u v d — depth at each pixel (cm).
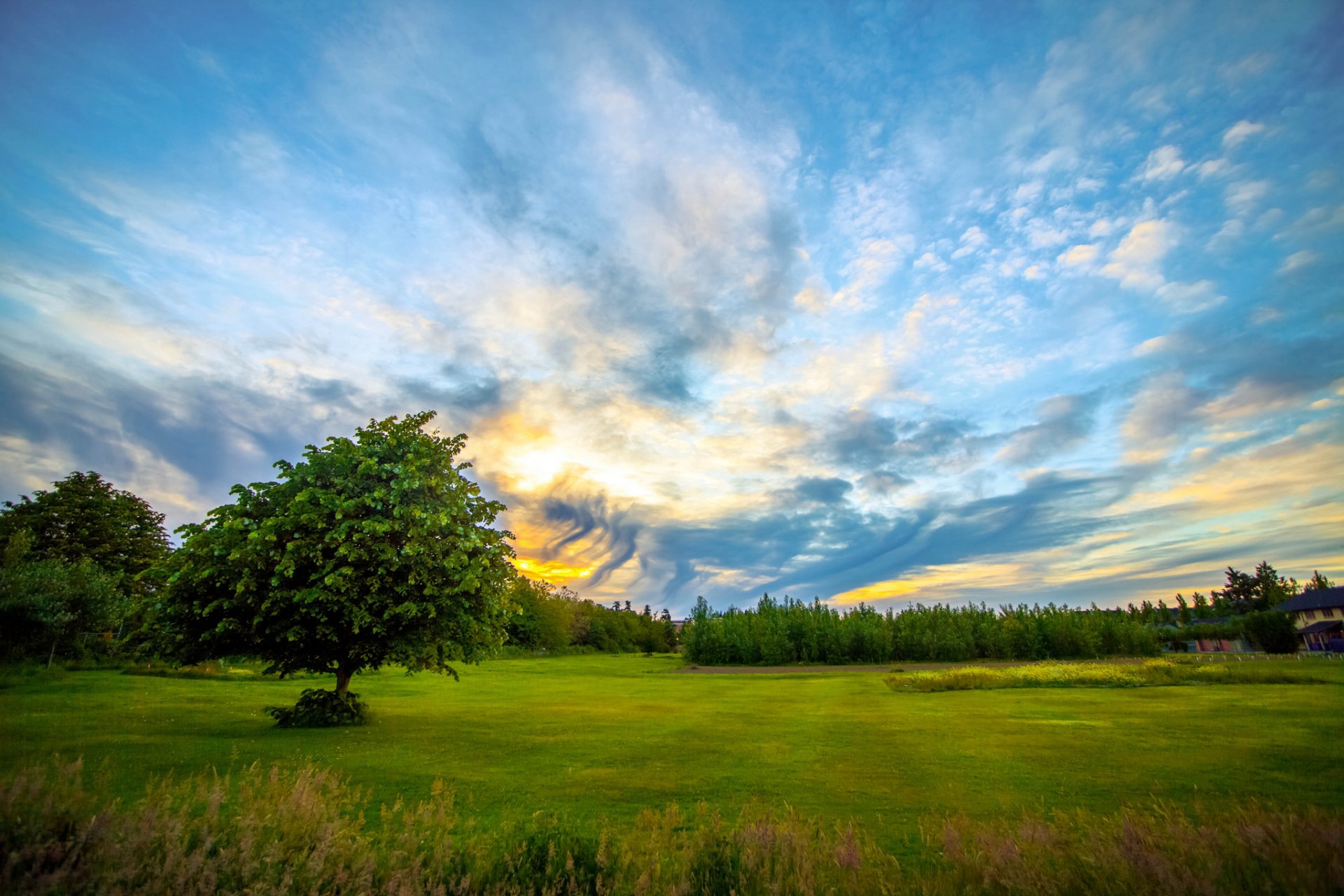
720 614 7356
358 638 1581
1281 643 5247
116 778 940
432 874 467
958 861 522
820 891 464
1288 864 470
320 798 576
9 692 2072
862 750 1414
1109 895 432
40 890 391
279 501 1573
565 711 2206
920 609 6762
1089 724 1775
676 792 1030
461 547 1617
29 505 4028
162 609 1509
